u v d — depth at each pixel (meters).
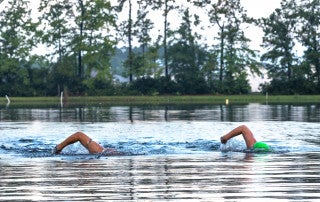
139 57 88.62
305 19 90.31
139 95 84.69
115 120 37.31
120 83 88.50
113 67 97.38
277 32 90.12
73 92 85.62
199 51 92.31
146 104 65.75
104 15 87.75
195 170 15.21
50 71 87.69
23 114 45.12
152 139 24.55
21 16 88.44
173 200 11.63
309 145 21.34
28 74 87.62
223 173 14.68
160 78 87.25
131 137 25.64
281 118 38.31
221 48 90.31
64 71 85.12
